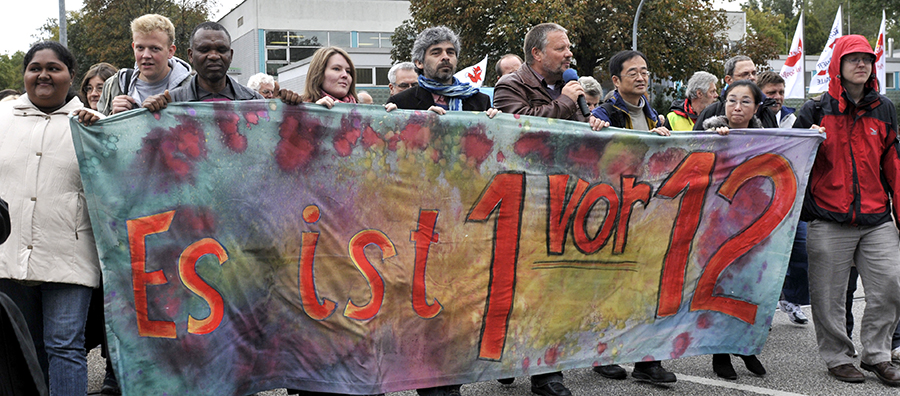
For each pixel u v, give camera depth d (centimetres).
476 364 400
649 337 444
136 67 471
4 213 249
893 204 466
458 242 394
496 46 2761
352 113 369
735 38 4412
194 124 342
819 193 470
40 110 352
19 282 339
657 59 2773
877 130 463
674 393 437
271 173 355
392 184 378
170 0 4262
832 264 468
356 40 4931
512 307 407
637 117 511
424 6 2798
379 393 374
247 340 352
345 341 368
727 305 459
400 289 380
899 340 497
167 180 338
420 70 440
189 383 341
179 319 339
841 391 443
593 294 429
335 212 367
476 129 395
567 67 457
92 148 328
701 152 450
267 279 355
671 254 447
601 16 2752
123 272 332
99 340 429
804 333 596
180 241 340
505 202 404
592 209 426
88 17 4291
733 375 465
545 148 412
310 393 375
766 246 462
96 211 328
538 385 427
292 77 2927
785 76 1598
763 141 457
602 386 451
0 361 248
